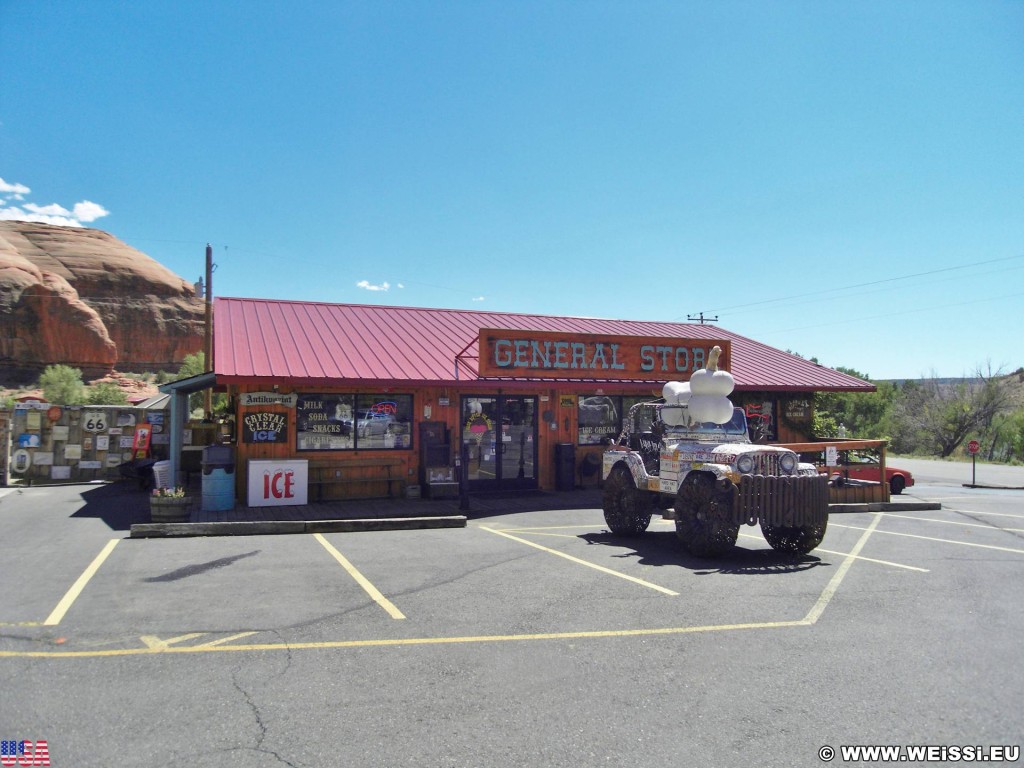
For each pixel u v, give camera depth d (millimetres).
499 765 3697
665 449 10273
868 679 4953
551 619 6344
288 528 10906
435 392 15438
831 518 13758
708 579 8023
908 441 48375
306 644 5598
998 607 6906
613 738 4023
